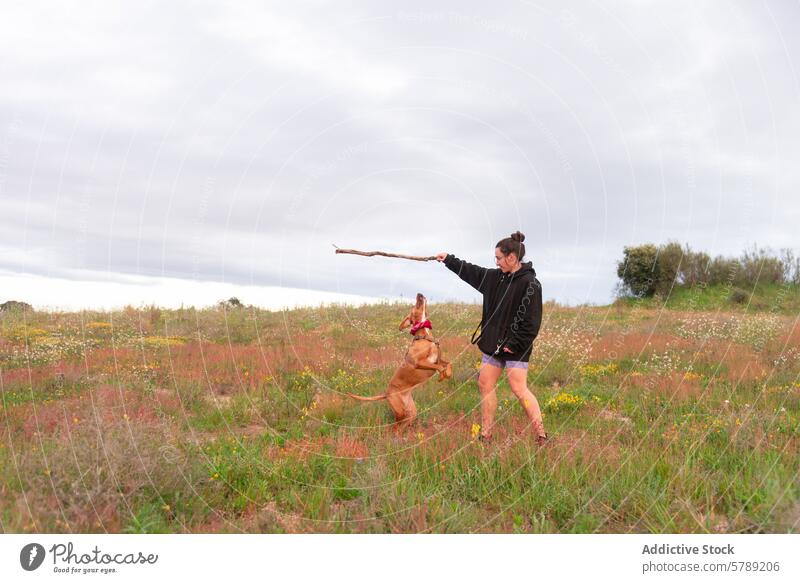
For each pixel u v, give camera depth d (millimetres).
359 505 3928
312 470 4469
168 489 3820
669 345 9945
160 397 6844
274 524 3594
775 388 6691
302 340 11469
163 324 13500
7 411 5855
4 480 3686
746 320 12008
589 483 4016
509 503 3906
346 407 6625
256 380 7883
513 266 5176
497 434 5152
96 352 10000
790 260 18297
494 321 5117
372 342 11562
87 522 3342
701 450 4543
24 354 9508
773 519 3502
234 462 4449
